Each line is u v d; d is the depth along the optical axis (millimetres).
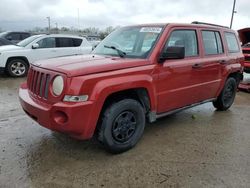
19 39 15422
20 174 3111
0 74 10383
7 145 3830
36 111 3305
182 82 4309
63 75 3096
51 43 10383
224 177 3170
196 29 4656
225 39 5488
